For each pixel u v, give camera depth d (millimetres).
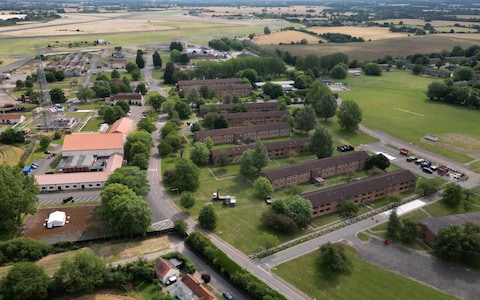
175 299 108625
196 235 134375
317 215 156500
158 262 121625
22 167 195875
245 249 134875
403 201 168875
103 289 114500
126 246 134625
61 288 110625
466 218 146375
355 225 150375
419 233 142125
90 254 116125
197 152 198875
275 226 144750
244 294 113500
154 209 159375
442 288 117188
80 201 165875
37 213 154875
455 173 194875
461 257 129000
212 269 124438
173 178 178500
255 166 188250
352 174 193500
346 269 123750
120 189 147000
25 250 125312
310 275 121938
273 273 122500
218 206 163000
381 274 122750
